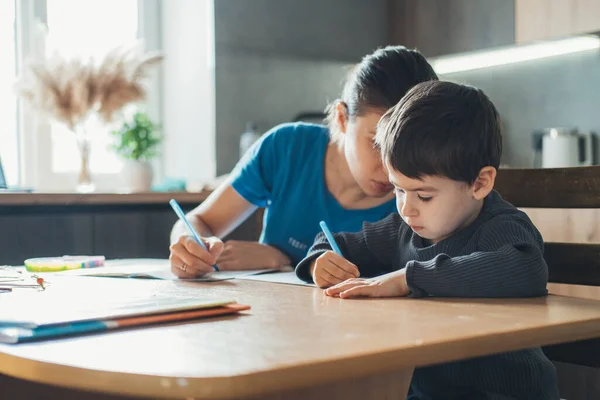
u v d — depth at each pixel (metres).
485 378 0.97
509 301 0.91
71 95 2.72
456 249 1.05
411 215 1.03
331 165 1.52
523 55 3.36
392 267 1.19
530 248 0.97
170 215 2.67
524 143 3.46
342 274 1.06
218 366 0.55
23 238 2.30
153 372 0.53
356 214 1.51
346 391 0.70
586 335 0.77
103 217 2.49
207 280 1.18
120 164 3.21
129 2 3.32
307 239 1.54
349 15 3.62
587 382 1.65
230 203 1.59
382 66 1.26
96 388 0.55
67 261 1.40
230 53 3.19
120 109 2.82
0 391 0.96
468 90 1.04
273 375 0.54
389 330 0.69
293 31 3.41
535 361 0.98
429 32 3.56
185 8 3.29
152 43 3.39
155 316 0.74
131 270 1.31
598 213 2.53
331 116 1.51
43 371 0.57
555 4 3.01
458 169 0.98
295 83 3.42
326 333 0.68
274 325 0.73
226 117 3.18
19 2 3.01
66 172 3.11
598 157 3.20
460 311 0.82
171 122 3.39
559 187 1.28
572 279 1.23
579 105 3.26
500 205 1.08
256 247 1.47
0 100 2.99
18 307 0.82
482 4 3.30
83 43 3.17
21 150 3.03
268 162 1.56
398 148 0.99
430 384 1.00
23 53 3.02
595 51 3.20
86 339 0.66
